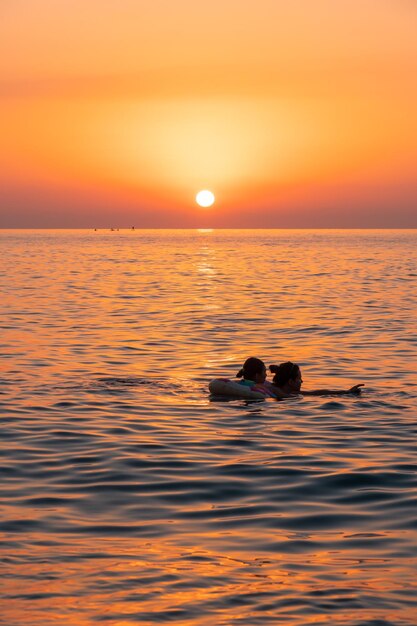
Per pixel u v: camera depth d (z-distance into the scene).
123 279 60.69
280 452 13.05
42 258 102.25
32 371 20.69
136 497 10.70
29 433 14.28
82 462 12.44
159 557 8.51
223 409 16.34
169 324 31.33
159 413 15.95
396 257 106.81
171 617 7.14
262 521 9.74
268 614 7.21
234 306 38.94
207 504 10.42
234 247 164.38
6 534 9.17
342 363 22.08
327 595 7.59
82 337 27.42
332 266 82.50
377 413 15.91
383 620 7.09
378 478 11.55
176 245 181.88
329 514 10.01
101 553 8.62
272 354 23.69
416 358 22.84
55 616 7.16
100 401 17.02
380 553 8.66
